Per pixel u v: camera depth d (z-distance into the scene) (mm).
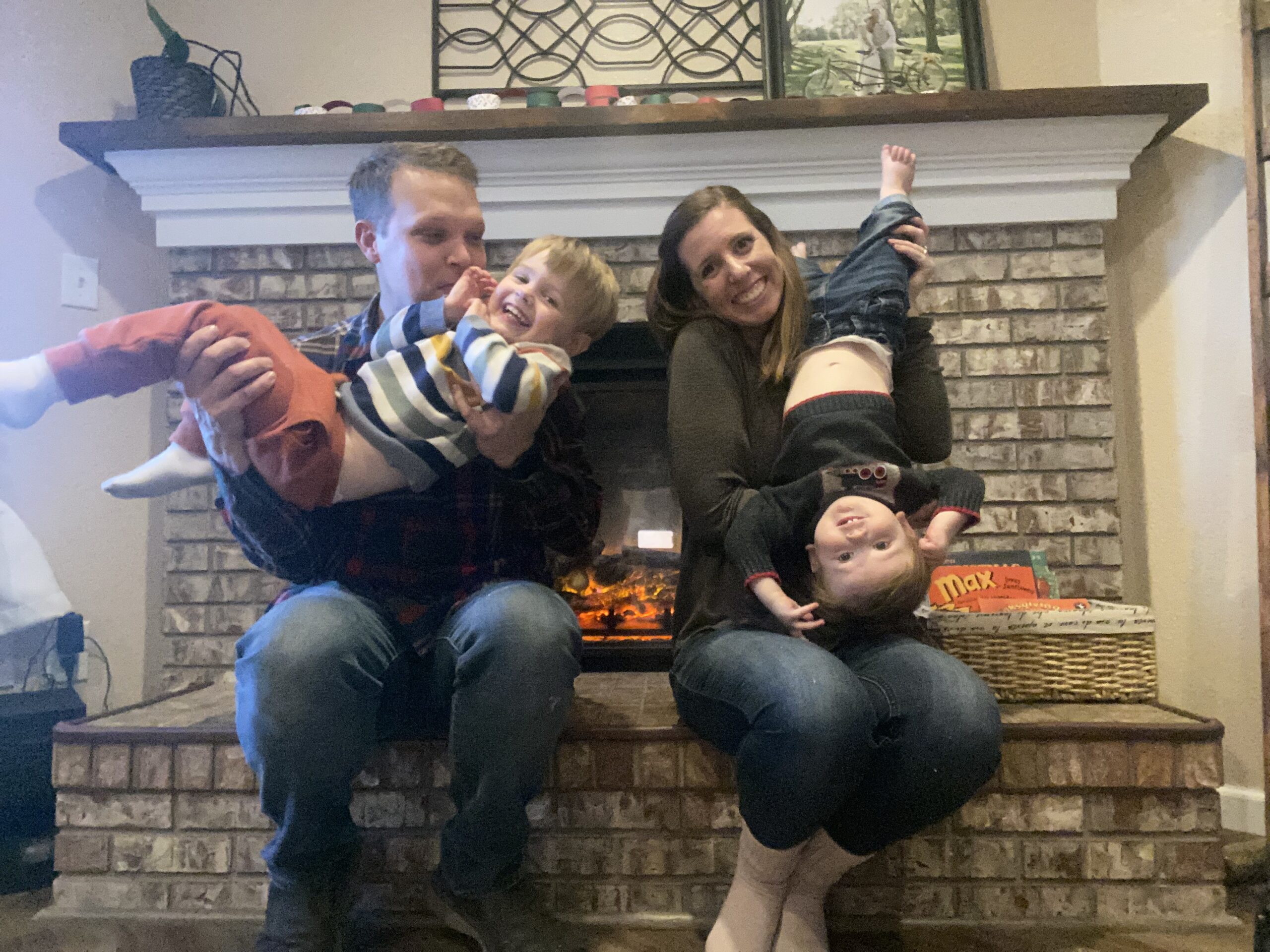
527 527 1184
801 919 1060
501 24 2062
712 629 1163
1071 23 1992
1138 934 1191
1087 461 1828
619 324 1865
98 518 1865
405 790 1249
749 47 2055
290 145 1785
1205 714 1789
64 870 1259
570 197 1844
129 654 1891
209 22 2029
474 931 1077
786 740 941
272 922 1008
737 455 1155
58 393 913
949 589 1581
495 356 990
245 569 1859
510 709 1002
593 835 1235
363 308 1870
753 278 1196
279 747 956
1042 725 1231
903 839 1050
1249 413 1751
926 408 1295
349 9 2051
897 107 1713
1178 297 1853
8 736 1458
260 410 966
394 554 1146
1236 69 1789
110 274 1910
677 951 1142
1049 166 1808
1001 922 1220
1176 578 1842
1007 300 1850
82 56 1903
